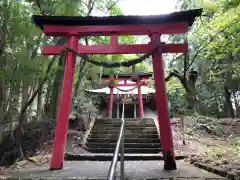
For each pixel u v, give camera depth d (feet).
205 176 16.81
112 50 23.39
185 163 24.57
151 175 17.84
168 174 18.21
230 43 31.73
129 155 28.50
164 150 20.97
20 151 28.63
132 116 71.46
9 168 22.03
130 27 23.38
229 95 65.67
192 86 34.55
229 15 28.53
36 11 28.43
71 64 22.94
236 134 40.57
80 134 37.06
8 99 29.68
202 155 26.68
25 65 25.44
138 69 66.28
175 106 57.93
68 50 21.99
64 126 21.84
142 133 38.11
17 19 25.49
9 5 25.59
